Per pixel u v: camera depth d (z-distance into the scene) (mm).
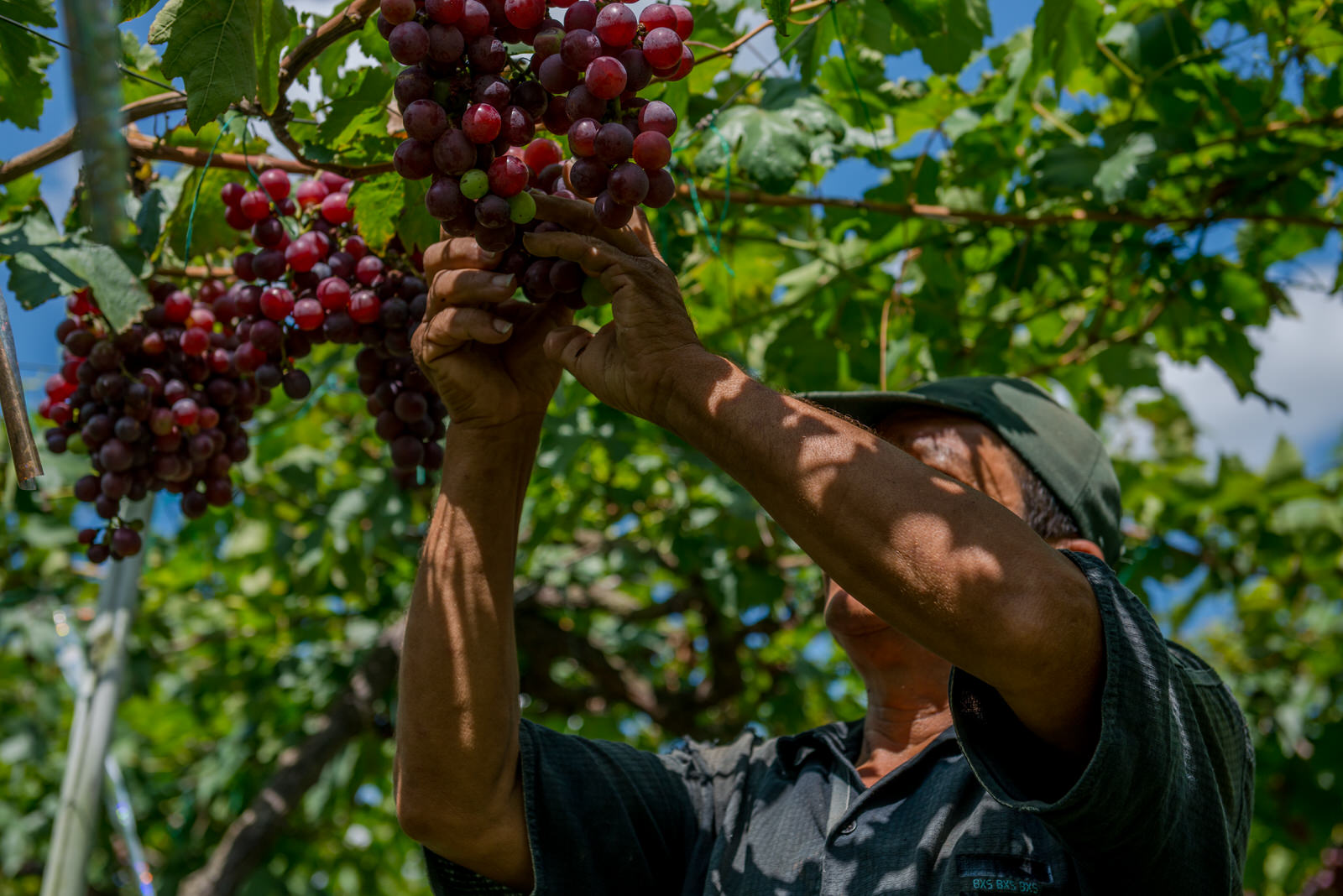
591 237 1277
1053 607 1042
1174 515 4891
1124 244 3078
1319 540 4820
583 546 5047
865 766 1526
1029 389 1735
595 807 1552
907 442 1644
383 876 6164
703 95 2570
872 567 1079
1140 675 1057
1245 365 3277
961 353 3434
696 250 3213
